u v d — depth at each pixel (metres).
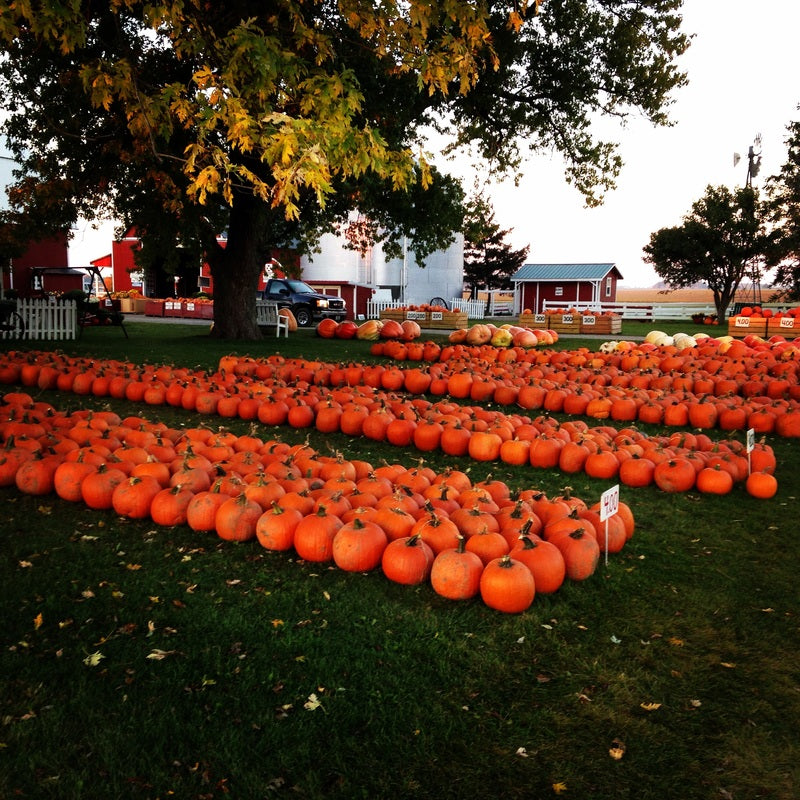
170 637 3.27
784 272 35.69
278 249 20.30
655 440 6.65
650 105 15.84
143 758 2.46
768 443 7.88
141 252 17.83
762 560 4.41
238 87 5.50
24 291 26.14
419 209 17.05
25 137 14.25
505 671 3.07
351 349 16.95
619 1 15.20
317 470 5.23
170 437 6.21
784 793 2.37
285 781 2.38
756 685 3.01
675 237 36.75
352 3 5.75
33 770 2.40
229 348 15.93
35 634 3.27
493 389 9.77
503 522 4.24
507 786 2.38
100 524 4.71
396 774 2.42
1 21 4.54
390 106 13.08
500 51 13.88
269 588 3.81
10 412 6.62
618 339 22.41
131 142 13.18
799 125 32.75
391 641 3.28
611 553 4.44
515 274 46.22
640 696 2.91
